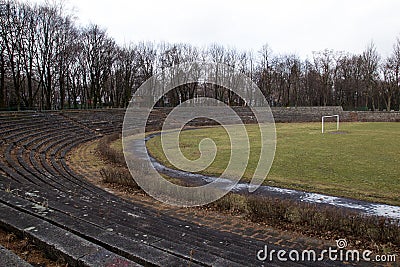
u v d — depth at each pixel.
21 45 38.75
